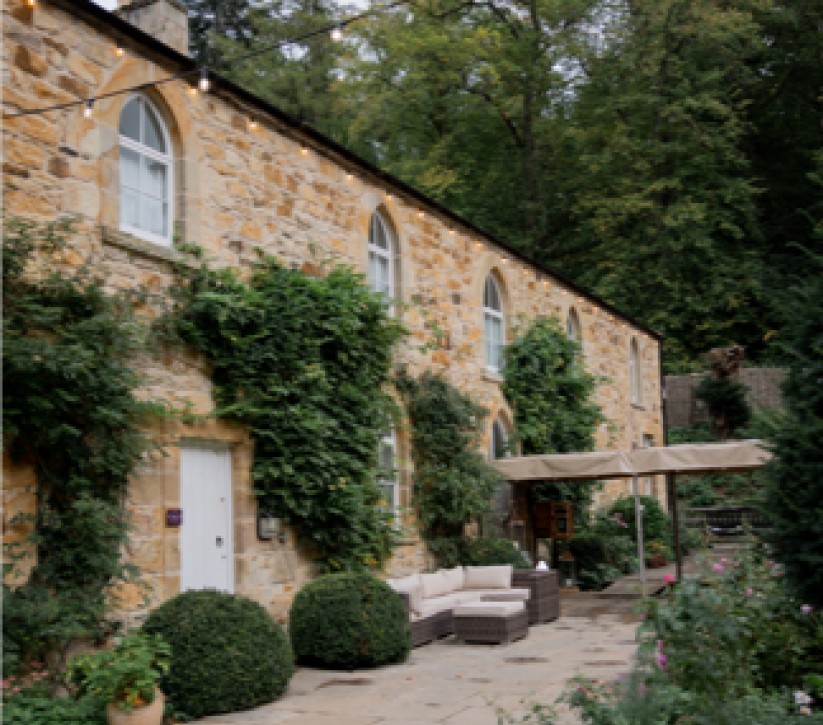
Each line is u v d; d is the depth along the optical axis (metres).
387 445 12.15
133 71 8.51
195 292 8.89
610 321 20.94
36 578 6.92
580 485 17.16
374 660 8.60
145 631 7.14
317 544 10.10
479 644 10.06
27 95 7.39
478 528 14.05
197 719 6.85
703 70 30.58
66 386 7.07
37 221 7.27
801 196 32.59
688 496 24.72
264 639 7.39
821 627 6.39
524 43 29.23
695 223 28.25
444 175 29.23
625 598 14.00
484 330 15.29
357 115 28.53
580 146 31.14
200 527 8.84
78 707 6.27
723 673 5.29
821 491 5.99
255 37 28.89
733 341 29.25
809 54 31.80
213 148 9.45
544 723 5.56
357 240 11.77
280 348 9.67
